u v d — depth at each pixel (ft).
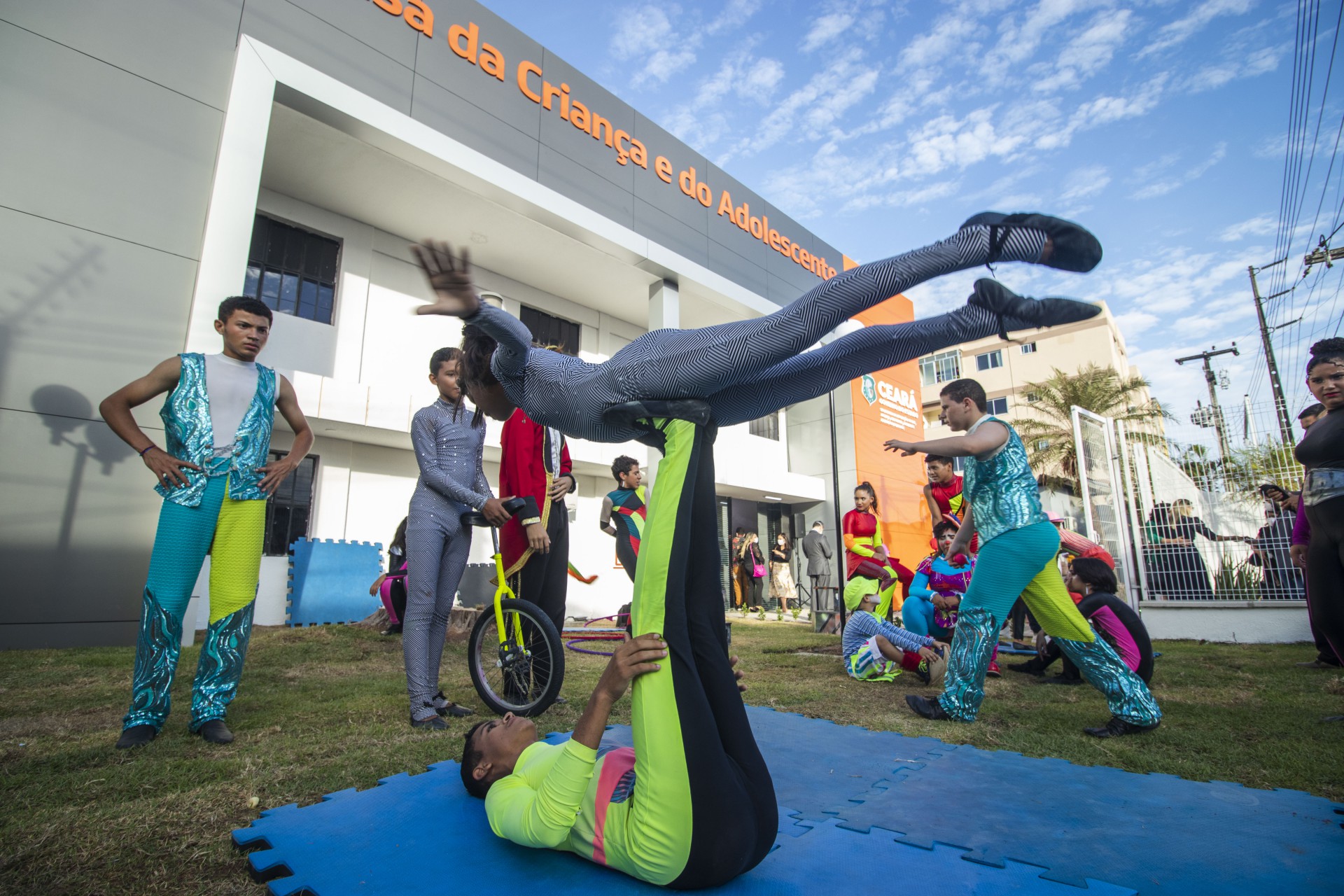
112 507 17.57
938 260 4.97
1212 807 6.61
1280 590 25.39
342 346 29.45
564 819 5.01
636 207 35.01
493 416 7.74
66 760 7.65
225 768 7.50
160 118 19.85
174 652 8.66
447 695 11.94
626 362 5.69
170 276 19.31
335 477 28.71
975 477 10.77
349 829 5.91
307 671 14.52
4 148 17.42
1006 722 10.52
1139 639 12.45
